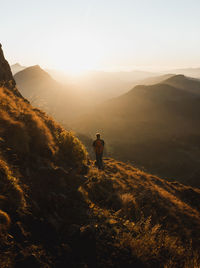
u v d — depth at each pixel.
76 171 6.53
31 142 5.93
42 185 4.53
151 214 7.16
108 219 4.49
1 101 7.43
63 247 3.11
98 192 6.02
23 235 2.86
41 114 10.65
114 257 3.40
